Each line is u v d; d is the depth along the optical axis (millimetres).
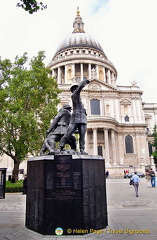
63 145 7676
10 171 47000
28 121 20188
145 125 57938
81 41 82062
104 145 52469
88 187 6781
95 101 58250
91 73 69188
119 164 53000
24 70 24984
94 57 73062
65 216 6480
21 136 21797
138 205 12414
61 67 75500
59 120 8773
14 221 8711
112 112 57812
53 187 6676
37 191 7043
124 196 16500
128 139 57188
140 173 42531
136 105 60656
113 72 79312
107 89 59562
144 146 56562
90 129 50500
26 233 6883
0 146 23281
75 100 8055
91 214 6703
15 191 20656
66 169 6742
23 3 7027
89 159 7020
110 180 35125
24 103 23000
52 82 26703
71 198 6562
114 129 51969
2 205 13180
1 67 25500
